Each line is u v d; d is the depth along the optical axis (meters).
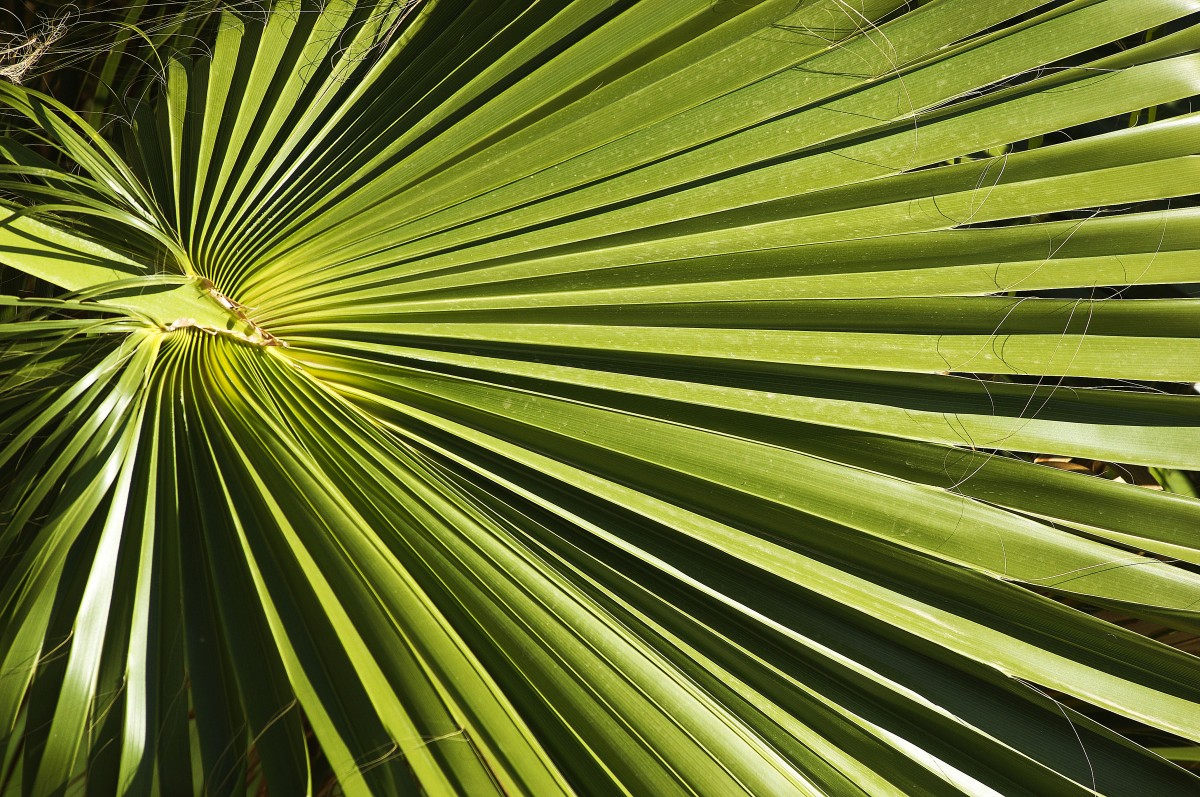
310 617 0.72
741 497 0.78
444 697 0.71
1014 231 0.78
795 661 0.75
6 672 0.70
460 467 0.81
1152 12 0.76
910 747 0.73
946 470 0.77
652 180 0.80
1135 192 0.76
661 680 0.74
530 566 0.77
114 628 0.72
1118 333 0.76
